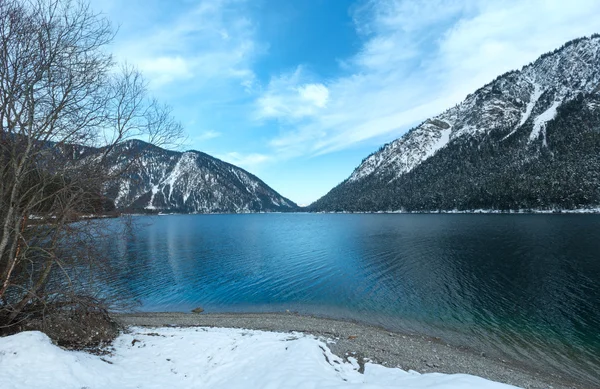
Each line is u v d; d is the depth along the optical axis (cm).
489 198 13175
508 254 3703
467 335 1678
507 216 10338
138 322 1786
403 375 947
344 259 3881
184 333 1341
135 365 891
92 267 1024
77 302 990
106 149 991
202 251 4750
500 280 2645
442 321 1877
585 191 10181
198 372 902
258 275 3153
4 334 888
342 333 1633
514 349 1505
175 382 812
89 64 912
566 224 6681
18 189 846
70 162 926
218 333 1373
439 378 838
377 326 1827
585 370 1310
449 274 2931
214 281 2934
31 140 814
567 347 1512
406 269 3206
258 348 1129
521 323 1797
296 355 995
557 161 14338
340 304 2244
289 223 12825
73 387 648
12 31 780
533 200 11331
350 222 11906
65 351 788
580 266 2964
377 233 6875
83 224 962
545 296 2206
